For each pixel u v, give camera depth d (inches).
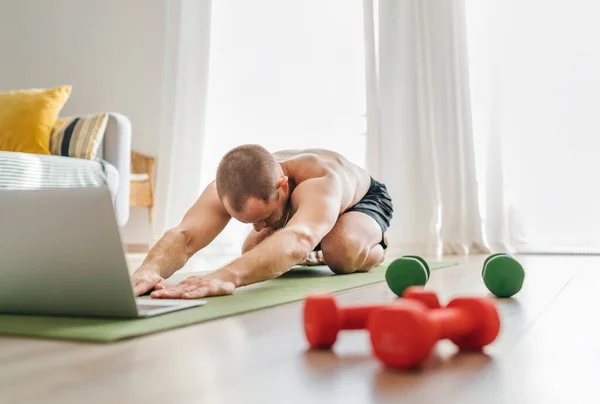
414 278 44.2
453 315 23.7
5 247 34.9
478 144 115.8
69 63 159.6
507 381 19.8
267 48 136.0
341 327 26.1
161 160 140.9
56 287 34.6
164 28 150.1
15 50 165.9
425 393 18.5
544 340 26.8
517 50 112.3
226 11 139.4
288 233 48.5
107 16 155.8
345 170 63.9
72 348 26.4
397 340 21.4
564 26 109.7
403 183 119.6
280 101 134.7
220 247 128.7
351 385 19.5
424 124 117.6
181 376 20.8
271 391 18.8
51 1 162.1
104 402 17.6
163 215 139.0
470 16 117.2
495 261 43.1
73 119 123.1
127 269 32.4
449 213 113.7
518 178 111.7
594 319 32.4
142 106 151.3
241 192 48.2
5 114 119.8
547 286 50.5
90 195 31.8
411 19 120.1
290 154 62.5
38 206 33.4
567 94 109.3
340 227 63.5
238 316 35.3
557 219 109.4
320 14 132.2
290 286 51.4
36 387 19.4
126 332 29.3
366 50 123.4
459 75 114.9
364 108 128.3
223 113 138.7
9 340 28.6
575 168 108.6
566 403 17.2
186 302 39.1
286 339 28.0
